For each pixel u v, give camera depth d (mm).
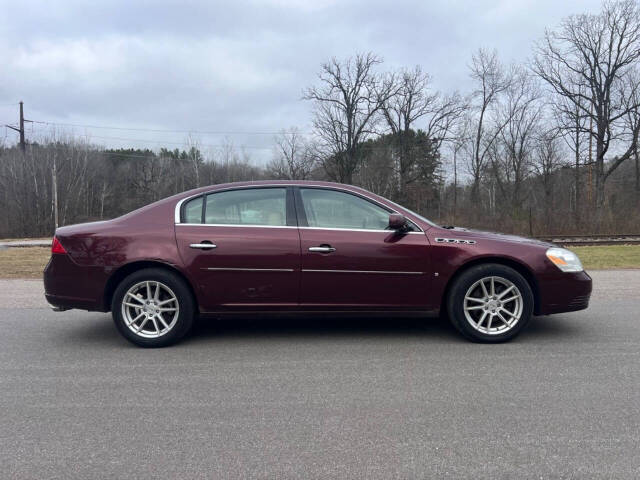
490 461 2605
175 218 4793
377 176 46031
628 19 30547
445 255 4711
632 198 26516
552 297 4734
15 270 11055
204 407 3330
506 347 4656
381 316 4875
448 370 4027
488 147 43156
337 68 44125
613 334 5086
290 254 4672
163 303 4734
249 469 2551
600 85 32031
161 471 2533
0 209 42719
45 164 45375
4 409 3301
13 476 2480
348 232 4758
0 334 5285
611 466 2545
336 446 2783
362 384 3734
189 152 60344
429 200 44969
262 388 3672
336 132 45312
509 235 5117
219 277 4676
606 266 10914
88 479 2461
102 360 4375
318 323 5672
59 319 5988
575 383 3705
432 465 2574
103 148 58531
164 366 4199
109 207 58812
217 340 4992
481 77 42781
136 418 3160
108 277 4664
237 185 4945
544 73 33656
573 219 23781
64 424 3074
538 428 2975
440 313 4961
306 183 4965
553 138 34000
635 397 3438
